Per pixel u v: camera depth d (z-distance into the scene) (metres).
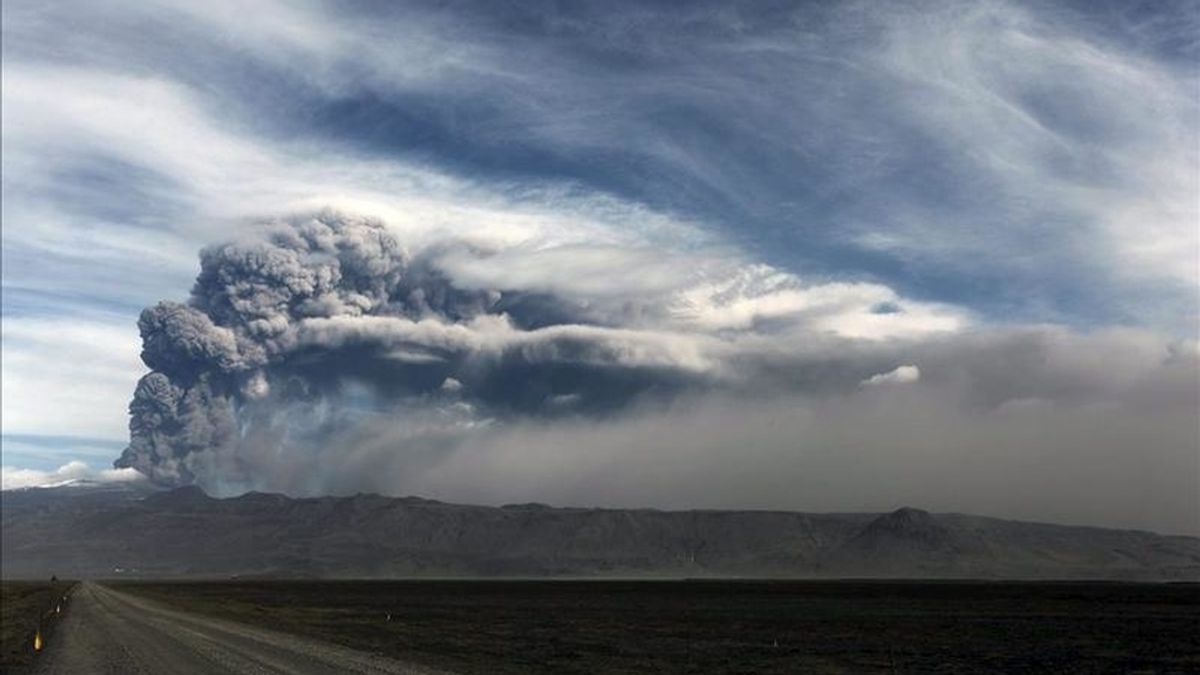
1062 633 66.06
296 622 73.94
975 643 58.25
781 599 138.62
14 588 167.12
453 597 148.38
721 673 41.22
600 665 43.38
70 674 36.31
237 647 48.41
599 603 124.62
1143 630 68.31
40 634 56.25
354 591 183.25
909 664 45.88
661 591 183.38
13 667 38.97
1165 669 43.09
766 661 46.75
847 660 47.53
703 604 121.31
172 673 36.38
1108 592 161.50
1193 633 64.75
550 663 43.72
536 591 185.12
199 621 72.44
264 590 187.88
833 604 120.50
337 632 62.25
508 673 38.19
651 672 40.88
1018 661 47.16
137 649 46.91
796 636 64.25
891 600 133.38
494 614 93.69
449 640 56.59
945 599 136.25
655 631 68.81
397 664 40.81
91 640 52.47
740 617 89.44
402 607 109.00
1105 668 43.62
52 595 123.25
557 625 75.44
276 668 38.28
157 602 112.06
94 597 122.62
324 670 37.62
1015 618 86.31
